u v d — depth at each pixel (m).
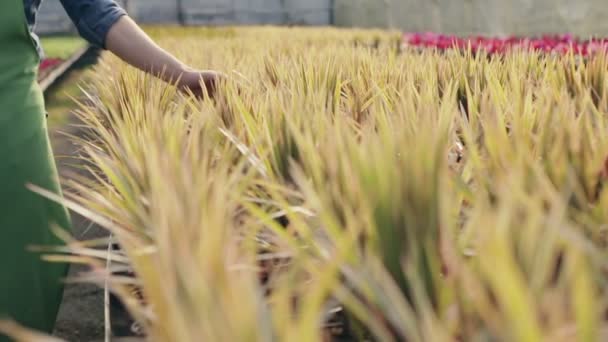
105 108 3.49
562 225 1.13
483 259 1.00
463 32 17.72
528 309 0.86
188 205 1.45
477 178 1.74
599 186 1.76
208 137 2.23
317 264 1.52
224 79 2.81
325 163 1.83
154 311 1.23
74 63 14.75
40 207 2.02
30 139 2.02
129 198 1.92
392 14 22.83
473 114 2.55
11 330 1.03
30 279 1.96
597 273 1.27
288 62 4.51
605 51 3.52
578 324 0.89
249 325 0.95
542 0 14.50
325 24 32.03
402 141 1.62
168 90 3.22
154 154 1.72
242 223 1.90
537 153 1.92
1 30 1.96
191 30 16.83
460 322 1.20
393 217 1.44
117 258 1.71
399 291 1.44
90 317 2.65
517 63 4.25
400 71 3.77
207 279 1.06
